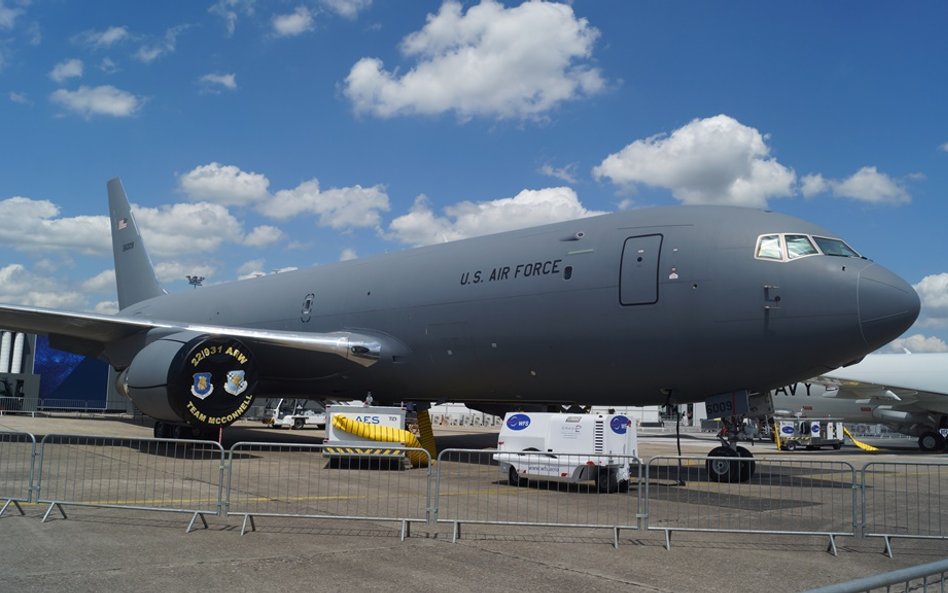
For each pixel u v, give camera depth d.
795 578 6.78
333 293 20.28
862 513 8.60
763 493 12.39
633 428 12.85
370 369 18.73
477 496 11.31
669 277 13.45
